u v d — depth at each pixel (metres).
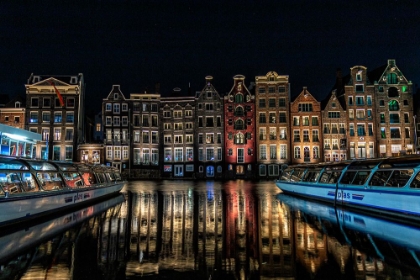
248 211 17.09
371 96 60.34
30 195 14.23
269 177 59.69
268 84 61.50
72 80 61.19
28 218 14.09
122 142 60.88
